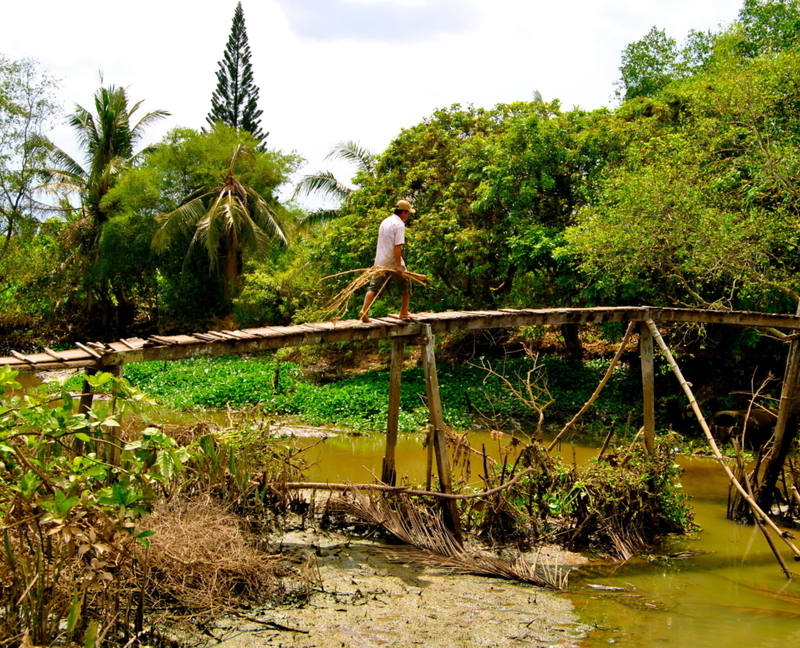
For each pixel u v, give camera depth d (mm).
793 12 19734
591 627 6254
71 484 4750
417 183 23359
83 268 33344
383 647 5465
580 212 17391
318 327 8055
